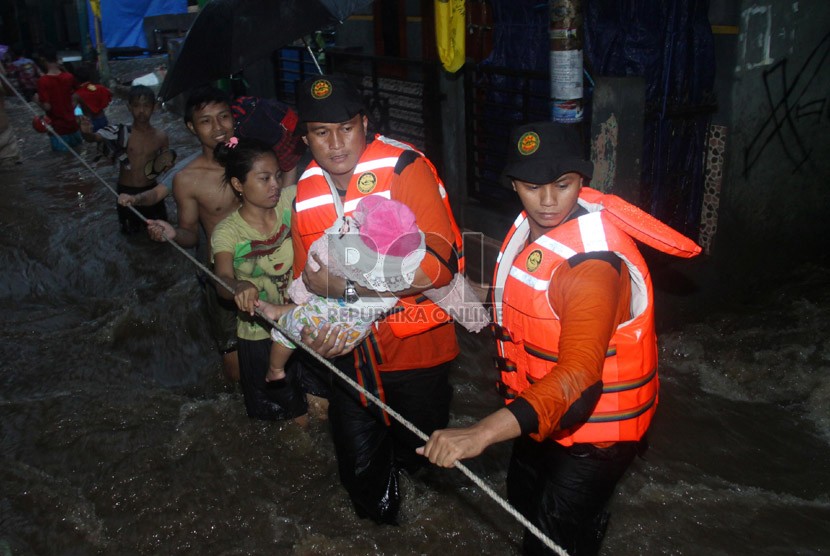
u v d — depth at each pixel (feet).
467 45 24.29
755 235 21.13
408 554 12.46
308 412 16.15
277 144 16.66
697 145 19.85
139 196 18.43
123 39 69.41
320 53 34.53
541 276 8.51
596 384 7.45
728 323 19.72
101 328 20.51
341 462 12.03
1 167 37.17
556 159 8.38
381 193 10.36
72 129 40.22
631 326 8.78
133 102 25.34
